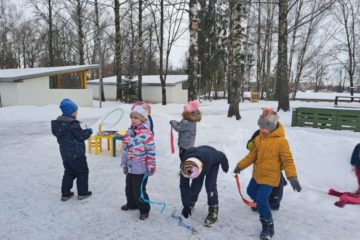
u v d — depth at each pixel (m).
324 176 5.08
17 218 3.79
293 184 3.25
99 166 6.03
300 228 3.54
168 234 3.40
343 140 5.55
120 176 5.41
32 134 9.82
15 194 4.59
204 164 3.47
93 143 7.27
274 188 3.87
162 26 21.94
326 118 9.21
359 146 4.29
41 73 18.88
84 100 21.28
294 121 9.87
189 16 10.59
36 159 6.58
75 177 4.44
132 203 4.00
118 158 6.66
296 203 4.24
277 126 3.42
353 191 4.66
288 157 3.31
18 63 46.47
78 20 25.58
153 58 44.28
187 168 3.32
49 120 13.50
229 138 7.18
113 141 6.79
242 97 30.47
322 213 3.92
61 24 33.34
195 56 10.68
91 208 4.09
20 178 5.32
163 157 6.70
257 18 29.97
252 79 47.56
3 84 18.73
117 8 23.03
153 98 27.84
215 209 3.62
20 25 43.31
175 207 4.12
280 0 13.21
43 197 4.47
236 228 3.55
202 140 7.28
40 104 19.20
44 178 5.32
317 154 5.52
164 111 17.53
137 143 3.70
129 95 26.28
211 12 29.61
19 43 44.50
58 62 39.16
